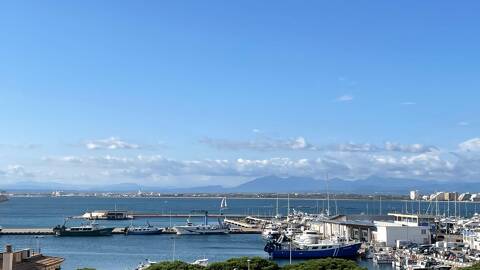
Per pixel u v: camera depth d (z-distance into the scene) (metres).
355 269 113.81
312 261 118.88
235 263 116.69
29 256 97.12
